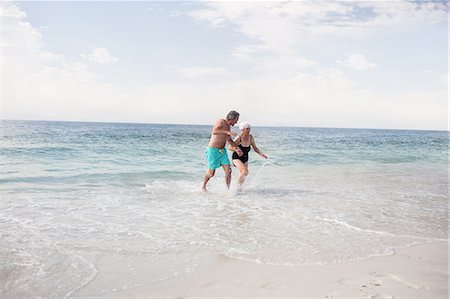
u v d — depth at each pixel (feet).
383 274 12.18
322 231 17.35
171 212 20.68
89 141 81.05
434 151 93.45
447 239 16.47
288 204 23.56
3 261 12.59
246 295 10.55
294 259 13.51
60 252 13.71
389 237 16.56
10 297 10.12
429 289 11.00
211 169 27.32
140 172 37.78
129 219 18.90
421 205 24.27
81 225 17.49
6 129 142.20
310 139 138.72
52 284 11.01
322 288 11.03
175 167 43.09
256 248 14.69
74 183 29.96
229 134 26.94
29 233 15.94
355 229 17.80
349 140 141.79
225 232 16.87
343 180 35.94
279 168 46.29
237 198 25.25
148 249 14.33
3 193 24.90
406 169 48.78
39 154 51.21
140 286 11.06
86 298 10.24
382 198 26.55
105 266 12.52
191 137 124.88
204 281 11.49
